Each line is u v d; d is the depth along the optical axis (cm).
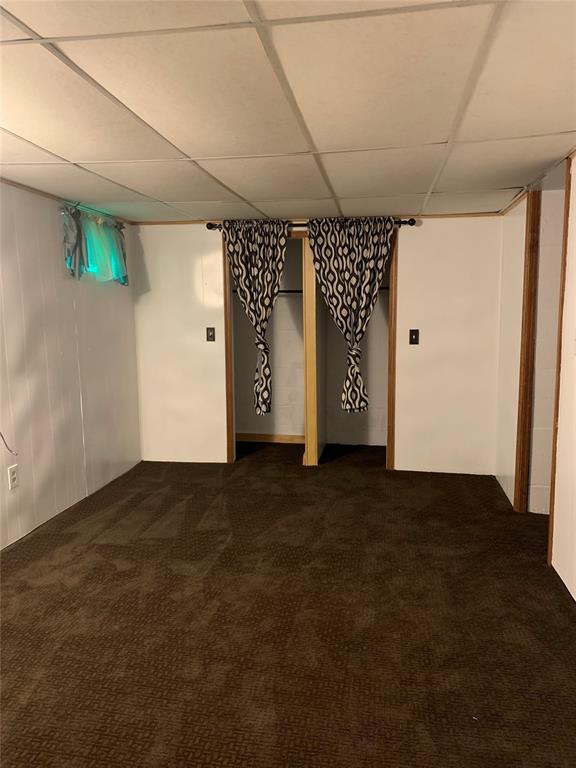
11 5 126
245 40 145
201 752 162
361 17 134
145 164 265
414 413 435
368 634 220
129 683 192
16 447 308
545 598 246
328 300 425
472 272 413
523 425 342
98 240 381
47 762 160
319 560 285
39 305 325
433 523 334
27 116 200
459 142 233
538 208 322
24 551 297
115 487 404
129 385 448
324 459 475
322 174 286
